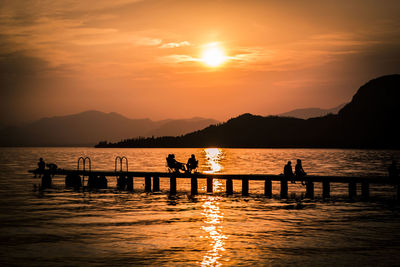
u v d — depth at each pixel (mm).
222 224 22969
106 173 41844
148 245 18172
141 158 154125
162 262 15664
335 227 22172
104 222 23469
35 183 48062
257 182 52688
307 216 25719
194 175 37938
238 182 53438
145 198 34875
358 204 31391
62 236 19844
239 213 26906
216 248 17672
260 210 28281
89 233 20484
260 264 15422
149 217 25250
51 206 29766
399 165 97938
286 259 16031
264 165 101812
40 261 15773
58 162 117312
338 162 116312
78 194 37438
